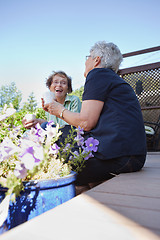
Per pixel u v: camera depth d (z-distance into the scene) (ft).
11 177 1.89
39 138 2.42
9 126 2.96
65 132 4.17
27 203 2.25
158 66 13.46
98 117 3.76
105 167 3.66
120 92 3.89
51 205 2.38
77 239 1.24
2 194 2.27
